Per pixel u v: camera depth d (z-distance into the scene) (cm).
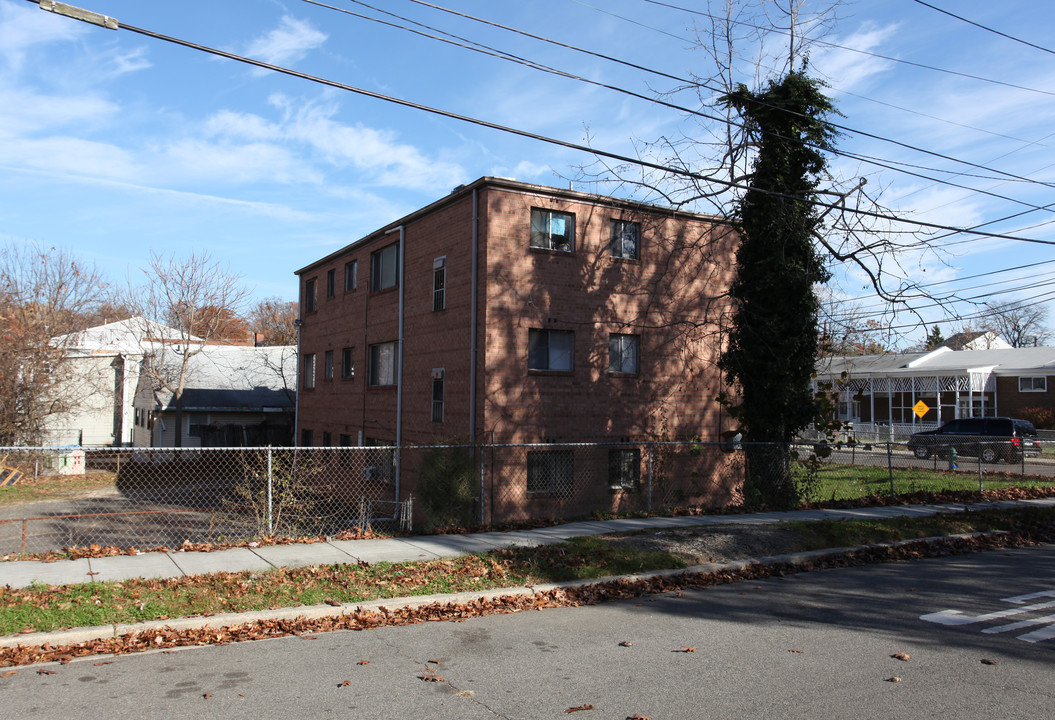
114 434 4062
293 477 1814
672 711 535
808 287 1692
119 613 737
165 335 3903
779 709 539
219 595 805
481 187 1770
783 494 1642
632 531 1215
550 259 1825
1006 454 3108
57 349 3056
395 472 2141
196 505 2253
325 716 523
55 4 710
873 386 4881
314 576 888
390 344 2261
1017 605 871
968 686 591
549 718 521
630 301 1948
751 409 1731
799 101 1677
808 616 820
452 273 1891
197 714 525
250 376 3866
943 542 1302
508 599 867
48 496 2511
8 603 745
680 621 798
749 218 1720
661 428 1978
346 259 2584
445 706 544
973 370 4344
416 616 801
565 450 1825
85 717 518
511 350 1755
